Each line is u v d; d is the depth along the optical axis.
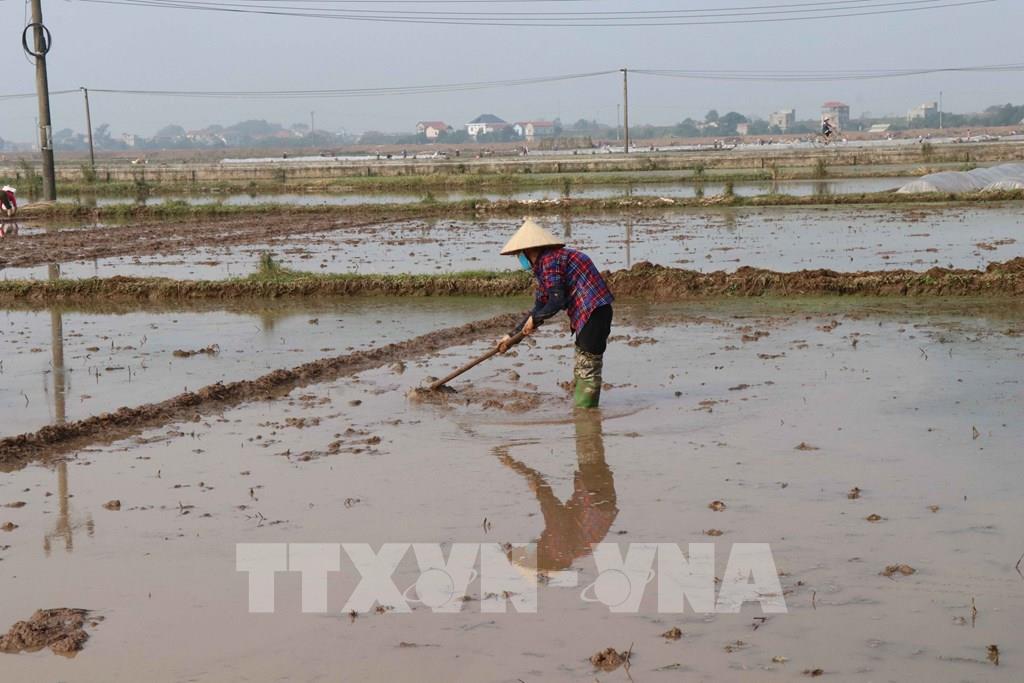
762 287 15.95
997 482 7.19
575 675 4.82
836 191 38.78
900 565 5.85
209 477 7.74
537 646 5.10
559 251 9.34
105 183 54.06
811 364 11.02
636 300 15.84
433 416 9.33
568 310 9.41
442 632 5.26
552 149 143.88
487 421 9.12
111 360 12.23
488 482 7.51
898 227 24.73
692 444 8.30
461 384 10.46
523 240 9.18
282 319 14.95
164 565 6.13
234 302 16.80
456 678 4.81
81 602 5.68
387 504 7.09
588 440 8.48
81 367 11.83
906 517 6.60
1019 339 11.95
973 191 32.94
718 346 12.14
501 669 4.89
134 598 5.71
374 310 15.55
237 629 5.33
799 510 6.78
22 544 6.50
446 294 16.84
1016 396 9.41
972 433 8.34
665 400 9.68
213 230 29.52
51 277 19.78
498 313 14.95
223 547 6.38
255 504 7.12
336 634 5.26
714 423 8.86
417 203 37.50
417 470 7.82
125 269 20.91
